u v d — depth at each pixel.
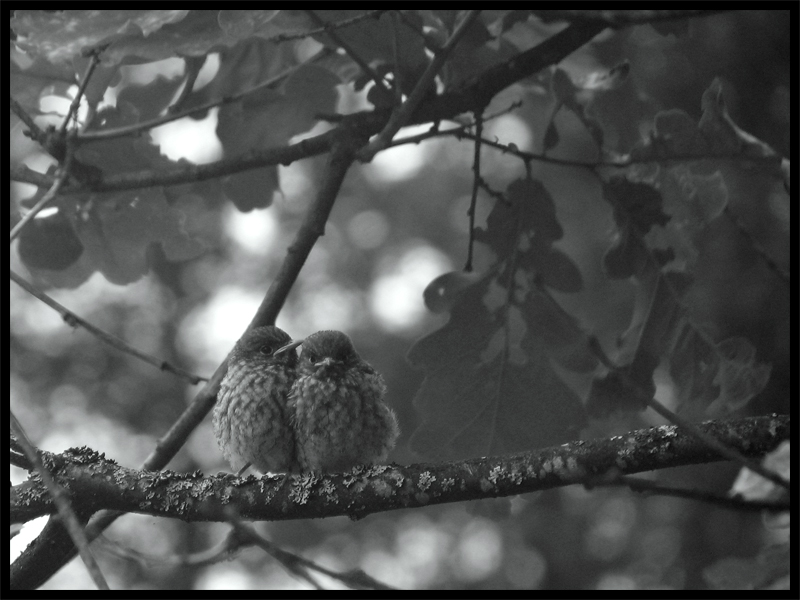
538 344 7.24
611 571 12.50
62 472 5.43
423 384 7.24
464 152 14.62
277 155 7.07
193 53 6.48
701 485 11.22
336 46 7.16
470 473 5.23
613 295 11.95
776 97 11.27
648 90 11.23
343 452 6.76
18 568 5.60
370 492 5.32
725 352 7.28
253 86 7.95
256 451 6.95
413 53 6.84
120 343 5.66
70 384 14.00
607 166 7.21
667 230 7.37
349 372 6.87
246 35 6.06
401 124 6.21
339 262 14.49
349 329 13.92
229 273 14.62
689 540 11.49
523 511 13.17
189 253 8.12
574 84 7.54
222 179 8.20
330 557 13.24
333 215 14.70
